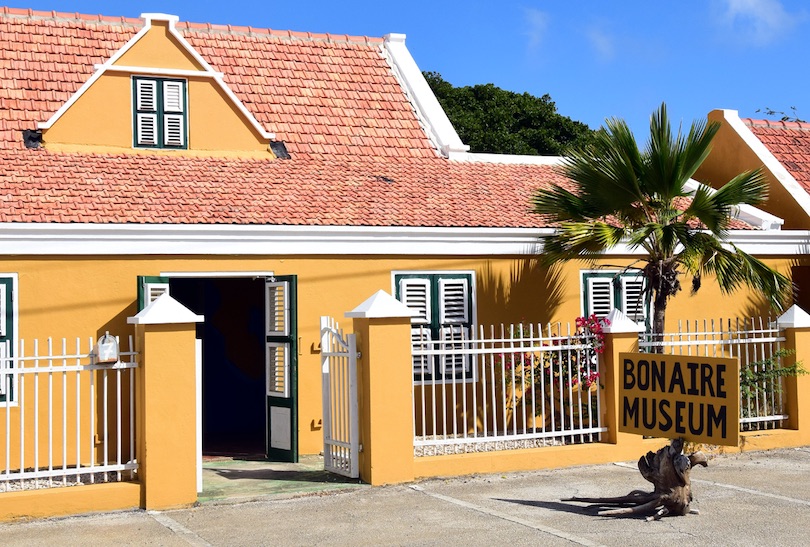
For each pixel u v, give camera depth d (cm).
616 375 1277
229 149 1596
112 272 1273
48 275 1239
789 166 1922
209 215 1327
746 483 1134
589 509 994
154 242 1285
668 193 1392
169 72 1560
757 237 1664
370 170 1628
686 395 946
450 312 1470
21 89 1557
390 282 1430
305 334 1373
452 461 1167
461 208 1528
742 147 1905
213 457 1398
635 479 1152
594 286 1582
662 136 1370
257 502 1043
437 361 1448
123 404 1270
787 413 1421
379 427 1120
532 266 1534
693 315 1653
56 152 1459
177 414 1018
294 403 1310
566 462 1235
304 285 1375
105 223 1252
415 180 1623
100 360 1000
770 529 905
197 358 1037
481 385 1470
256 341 1834
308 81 1828
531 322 1524
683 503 959
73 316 1249
